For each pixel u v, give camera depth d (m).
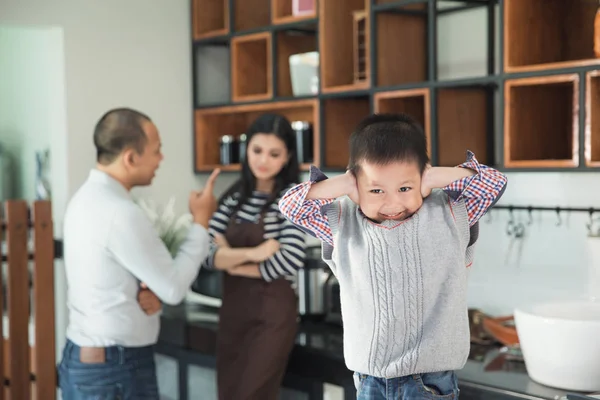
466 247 1.69
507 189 2.96
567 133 2.80
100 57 3.52
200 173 3.78
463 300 1.67
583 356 2.15
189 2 3.80
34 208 3.02
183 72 3.79
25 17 3.29
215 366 3.01
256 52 3.64
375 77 3.03
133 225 2.48
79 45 3.45
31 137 3.92
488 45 2.95
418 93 2.89
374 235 1.64
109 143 2.55
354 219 1.69
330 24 3.23
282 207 1.69
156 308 2.59
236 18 3.61
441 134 2.87
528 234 2.89
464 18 3.03
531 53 2.72
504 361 2.49
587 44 2.71
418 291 1.63
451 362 1.65
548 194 2.84
